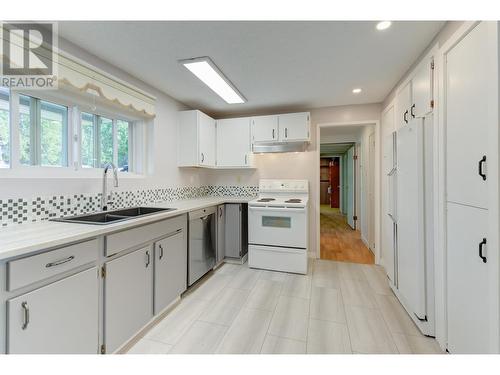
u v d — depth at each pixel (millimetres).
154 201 2701
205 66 2172
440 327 1620
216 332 1795
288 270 2945
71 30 1639
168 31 1661
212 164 3469
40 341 1106
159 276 1942
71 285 1245
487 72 1170
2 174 1486
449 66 1529
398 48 1883
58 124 1877
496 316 1120
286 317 1993
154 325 1878
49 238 1166
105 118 2314
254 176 3758
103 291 1445
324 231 5414
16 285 1018
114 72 2170
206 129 3293
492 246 1143
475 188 1273
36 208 1621
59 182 1765
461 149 1399
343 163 8344
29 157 1686
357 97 3021
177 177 3129
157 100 2752
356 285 2598
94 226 1453
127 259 1616
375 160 3291
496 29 1105
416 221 1774
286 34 1702
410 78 2121
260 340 1706
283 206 2955
